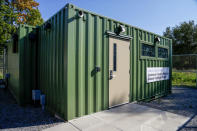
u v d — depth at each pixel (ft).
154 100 16.75
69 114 8.79
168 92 20.67
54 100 10.65
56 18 10.46
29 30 14.06
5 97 17.53
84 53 9.69
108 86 11.39
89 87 9.97
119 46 12.48
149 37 16.47
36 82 14.40
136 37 14.52
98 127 7.93
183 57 29.17
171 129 7.98
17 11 47.73
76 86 9.19
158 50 18.44
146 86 15.93
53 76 10.82
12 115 10.73
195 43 77.61
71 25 8.87
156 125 8.48
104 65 11.08
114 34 11.83
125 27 13.16
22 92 13.60
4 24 40.06
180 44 81.82
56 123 8.89
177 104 14.64
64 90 8.98
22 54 13.62
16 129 8.11
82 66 9.54
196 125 8.66
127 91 13.35
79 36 9.31
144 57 15.51
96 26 10.48
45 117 10.20
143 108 11.82
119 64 12.45
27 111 11.79
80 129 7.65
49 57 11.64
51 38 11.28
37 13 53.52
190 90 24.02
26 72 13.89
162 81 19.11
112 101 11.77
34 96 13.08
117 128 7.84
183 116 10.39
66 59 8.75
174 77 34.60
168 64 20.72
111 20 11.74
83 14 9.59
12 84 19.08
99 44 10.70
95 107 10.39
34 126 8.52
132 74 13.96
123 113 10.43
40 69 13.79
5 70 27.14
